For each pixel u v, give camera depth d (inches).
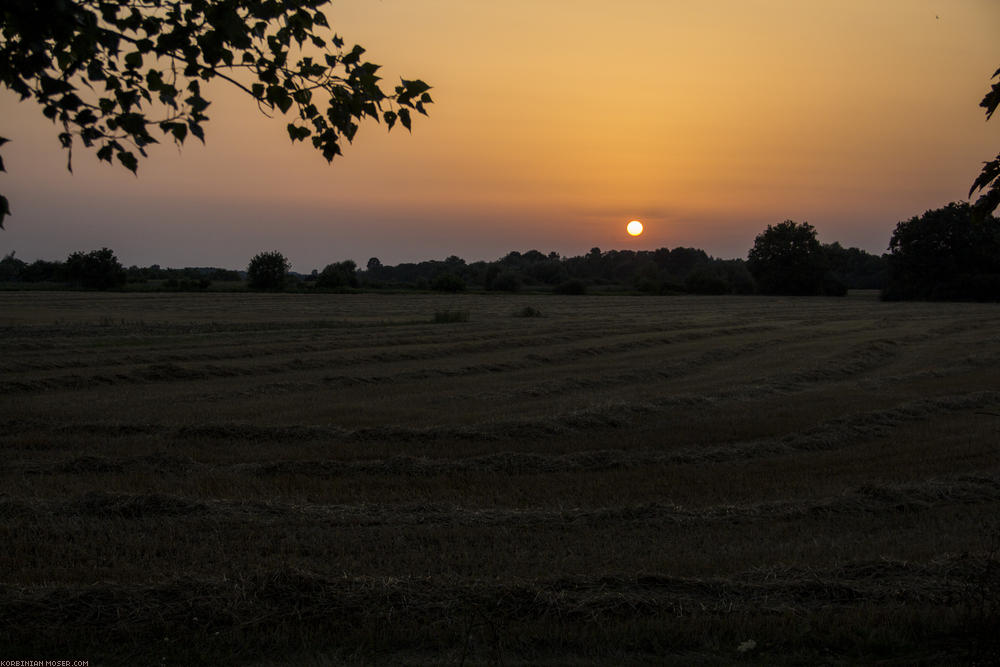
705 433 518.6
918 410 607.2
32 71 146.1
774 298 3922.2
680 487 380.5
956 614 215.8
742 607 224.7
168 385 744.3
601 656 198.1
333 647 201.2
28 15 141.2
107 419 549.0
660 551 280.1
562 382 765.3
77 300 2511.1
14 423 515.5
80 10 149.9
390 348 1098.7
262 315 1935.3
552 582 237.0
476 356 1039.0
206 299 2763.3
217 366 847.7
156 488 367.2
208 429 505.7
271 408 612.4
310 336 1289.4
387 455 452.8
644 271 5251.0
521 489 376.8
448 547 282.7
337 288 3715.6
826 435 512.1
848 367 935.0
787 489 379.6
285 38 169.6
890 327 1653.5
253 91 174.9
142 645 200.4
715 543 291.6
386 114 181.5
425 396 690.8
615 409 588.4
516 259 7372.1
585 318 1967.3
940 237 3501.5
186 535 291.9
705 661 196.1
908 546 286.5
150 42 160.6
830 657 198.8
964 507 346.3
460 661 192.7
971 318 1995.6
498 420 549.6
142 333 1314.0
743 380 820.0
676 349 1170.0
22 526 298.8
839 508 340.8
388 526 310.0
